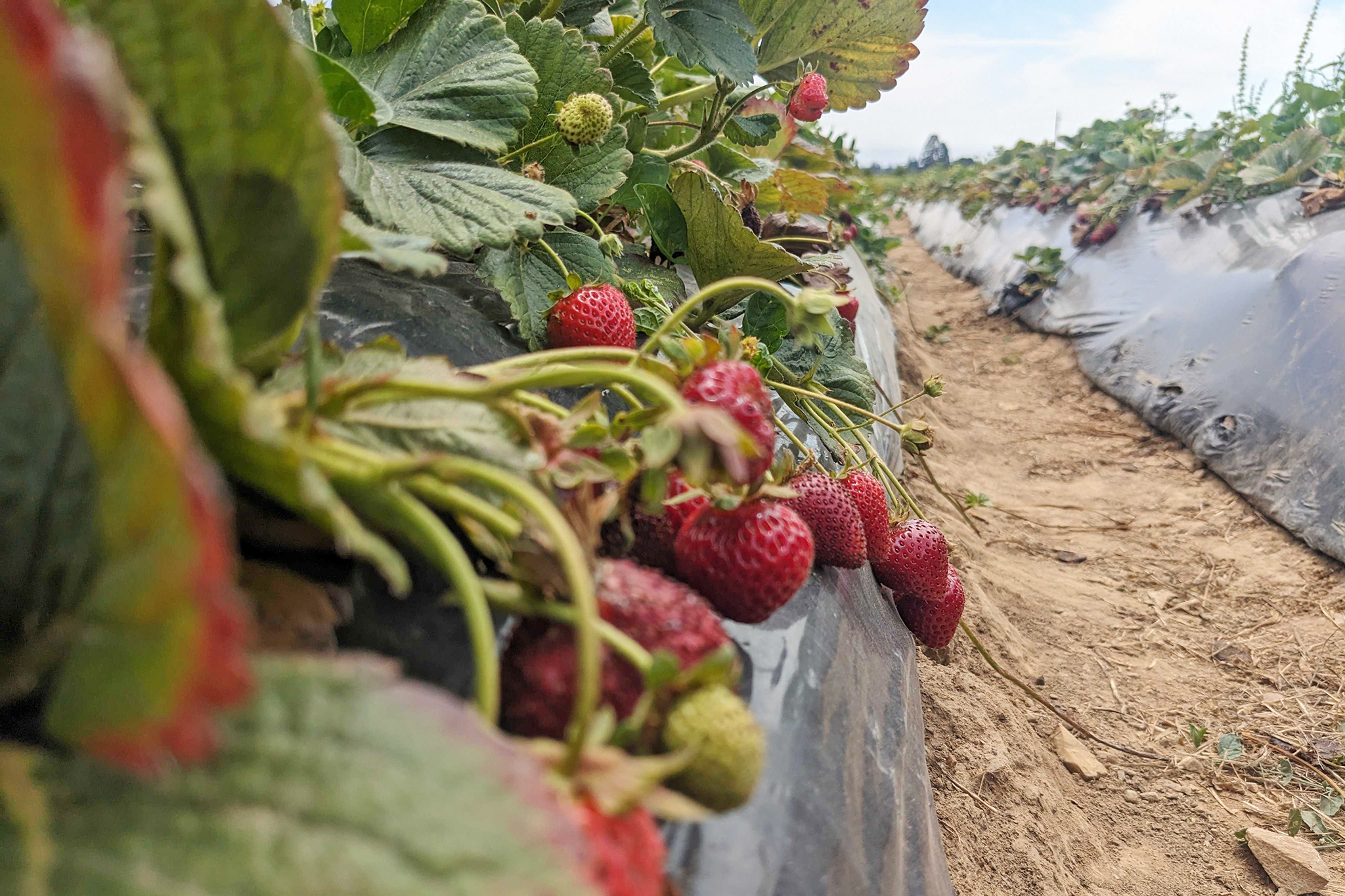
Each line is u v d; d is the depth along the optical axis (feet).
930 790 5.01
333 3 4.49
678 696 1.92
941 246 45.09
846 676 3.88
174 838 1.29
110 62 1.08
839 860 2.86
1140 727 9.85
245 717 1.33
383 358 2.28
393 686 1.37
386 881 1.24
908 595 5.89
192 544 1.11
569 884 1.26
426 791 1.29
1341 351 15.14
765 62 7.63
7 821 1.34
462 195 3.98
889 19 7.22
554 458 2.20
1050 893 6.96
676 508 2.94
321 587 2.18
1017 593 12.16
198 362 1.55
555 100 5.13
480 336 4.00
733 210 4.95
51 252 1.14
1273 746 9.71
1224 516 15.24
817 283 6.68
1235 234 20.45
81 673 1.32
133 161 1.27
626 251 6.05
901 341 22.39
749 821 2.58
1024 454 18.38
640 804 1.60
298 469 1.65
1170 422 18.35
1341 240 16.78
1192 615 12.34
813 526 4.27
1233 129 27.63
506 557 2.01
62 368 1.59
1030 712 9.45
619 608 2.07
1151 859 8.04
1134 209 25.89
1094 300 24.56
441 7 4.57
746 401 2.54
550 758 1.62
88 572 1.49
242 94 1.58
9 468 1.59
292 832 1.28
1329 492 13.97
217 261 1.73
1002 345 26.61
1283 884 7.81
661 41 5.60
